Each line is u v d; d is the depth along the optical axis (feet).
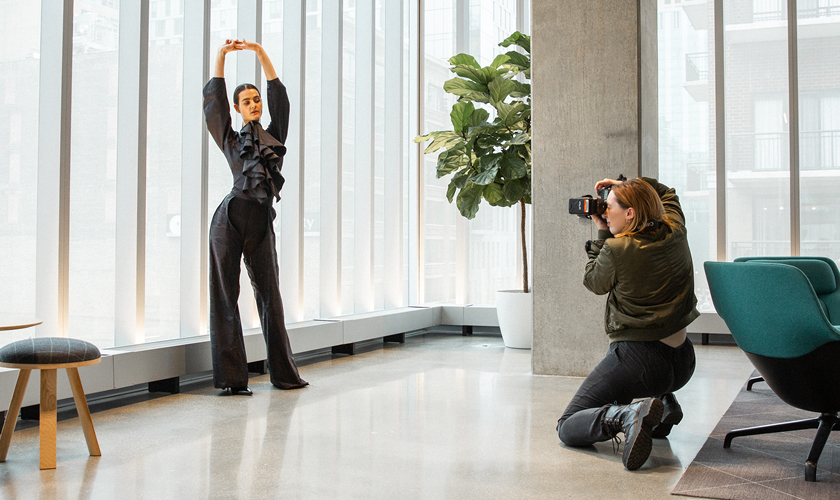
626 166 14.62
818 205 21.49
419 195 24.52
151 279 14.83
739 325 8.96
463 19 24.57
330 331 18.04
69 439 10.08
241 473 8.41
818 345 8.04
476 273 24.82
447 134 19.74
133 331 13.89
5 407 10.50
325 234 19.88
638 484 7.95
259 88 17.19
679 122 22.90
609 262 9.10
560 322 15.19
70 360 8.73
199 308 15.53
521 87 19.03
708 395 13.15
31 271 12.31
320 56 20.01
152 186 14.85
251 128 13.82
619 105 14.69
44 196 12.46
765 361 8.71
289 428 10.71
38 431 10.54
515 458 9.05
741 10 22.41
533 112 15.29
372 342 21.84
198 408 12.21
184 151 15.58
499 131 19.11
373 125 21.89
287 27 18.42
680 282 9.09
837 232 21.30
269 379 15.23
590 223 14.84
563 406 12.22
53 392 8.71
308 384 14.48
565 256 15.10
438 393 13.46
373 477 8.25
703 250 22.61
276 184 14.19
